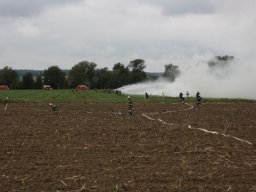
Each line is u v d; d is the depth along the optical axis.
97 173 19.86
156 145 26.95
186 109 56.34
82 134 31.67
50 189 17.47
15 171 20.28
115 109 56.47
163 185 17.86
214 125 37.16
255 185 17.88
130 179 18.78
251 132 32.88
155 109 56.28
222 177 19.08
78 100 79.56
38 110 54.59
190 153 24.44
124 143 27.73
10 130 33.78
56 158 23.12
